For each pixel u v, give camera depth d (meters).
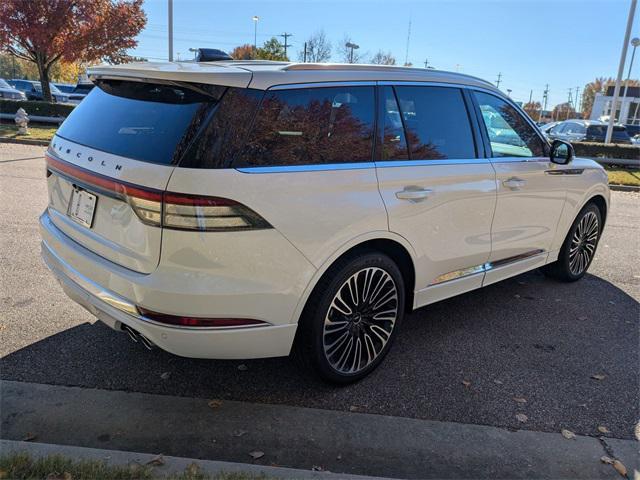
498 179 3.87
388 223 3.09
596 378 3.47
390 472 2.54
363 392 3.20
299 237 2.68
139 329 2.58
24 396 2.95
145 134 2.62
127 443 2.64
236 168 2.50
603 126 22.28
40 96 28.47
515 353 3.78
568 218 4.84
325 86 2.91
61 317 3.90
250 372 3.35
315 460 2.59
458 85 3.76
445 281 3.73
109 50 20.86
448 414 3.02
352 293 3.06
